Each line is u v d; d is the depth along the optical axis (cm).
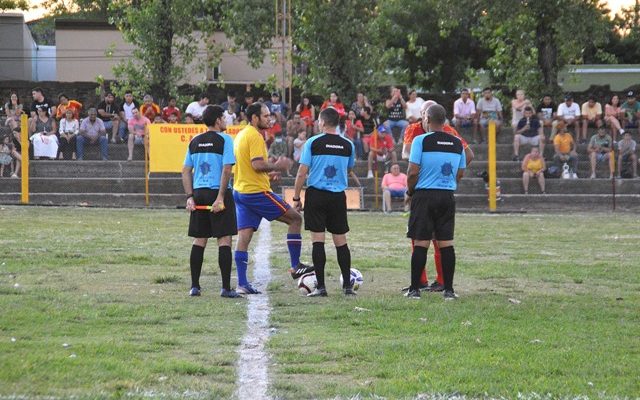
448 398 788
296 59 4453
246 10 4466
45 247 1933
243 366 903
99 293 1345
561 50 4434
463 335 1060
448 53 6756
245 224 1398
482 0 4441
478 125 3903
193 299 1319
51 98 4938
